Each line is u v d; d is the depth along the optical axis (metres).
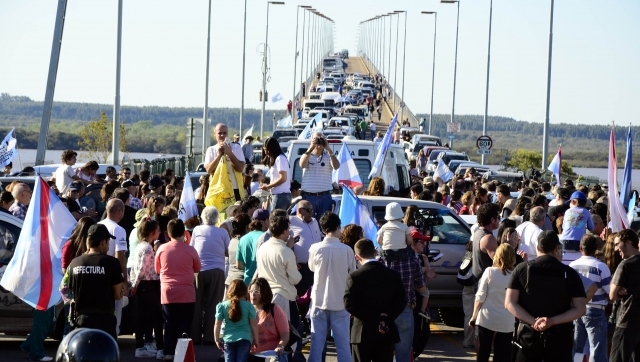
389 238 12.09
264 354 10.99
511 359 10.81
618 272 11.27
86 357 6.67
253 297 11.03
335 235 11.86
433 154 52.78
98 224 10.91
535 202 16.39
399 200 15.78
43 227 11.33
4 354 13.06
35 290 11.27
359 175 20.23
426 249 13.70
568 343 9.93
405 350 11.61
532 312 9.87
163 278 12.88
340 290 11.71
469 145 181.62
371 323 10.51
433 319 17.06
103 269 10.66
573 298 9.84
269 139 16.20
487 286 11.39
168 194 19.28
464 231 15.70
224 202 15.86
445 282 15.31
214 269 13.96
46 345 13.99
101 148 76.44
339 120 63.84
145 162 40.75
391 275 10.60
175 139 137.25
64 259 11.46
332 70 157.25
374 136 68.44
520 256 12.61
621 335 11.32
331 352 14.20
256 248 13.03
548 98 51.69
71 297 10.86
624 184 16.48
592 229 15.19
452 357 13.77
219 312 10.92
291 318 12.39
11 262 11.27
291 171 21.86
